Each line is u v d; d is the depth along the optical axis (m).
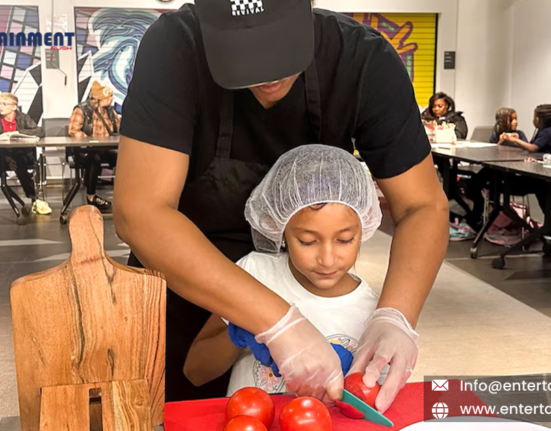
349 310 1.27
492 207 5.42
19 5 8.90
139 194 1.12
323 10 1.38
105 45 9.27
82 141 6.50
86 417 0.77
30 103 9.14
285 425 0.85
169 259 1.07
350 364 1.09
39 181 7.73
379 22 10.01
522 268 4.78
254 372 1.26
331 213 1.10
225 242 1.50
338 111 1.31
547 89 9.12
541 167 4.56
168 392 1.59
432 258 1.22
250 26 0.97
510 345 3.30
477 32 9.99
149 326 0.82
